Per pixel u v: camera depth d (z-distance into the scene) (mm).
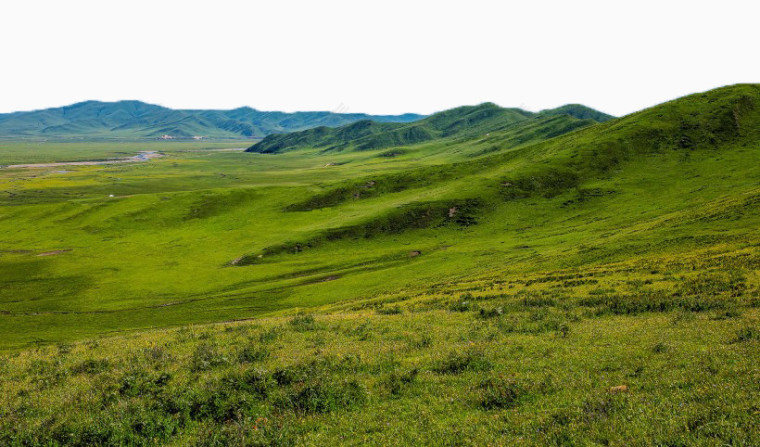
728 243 48562
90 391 19625
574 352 19578
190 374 21281
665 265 43125
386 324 31734
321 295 75812
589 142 166125
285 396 16234
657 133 158500
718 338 18969
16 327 69375
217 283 95188
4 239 148250
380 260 103000
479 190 144875
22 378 25047
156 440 14047
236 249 128000
